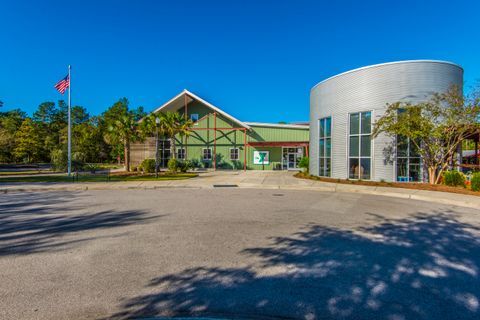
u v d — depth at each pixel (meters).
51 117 78.69
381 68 15.00
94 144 53.84
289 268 3.98
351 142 16.14
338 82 16.70
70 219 6.96
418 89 14.35
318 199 10.30
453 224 6.61
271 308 2.94
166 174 21.50
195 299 3.12
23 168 33.03
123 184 14.60
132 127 25.31
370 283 3.53
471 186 11.79
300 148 28.61
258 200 9.98
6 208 8.45
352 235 5.64
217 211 7.95
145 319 2.73
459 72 15.02
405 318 2.77
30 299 3.10
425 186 12.93
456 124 12.49
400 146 14.65
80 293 3.24
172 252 4.61
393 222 6.78
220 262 4.18
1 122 58.91
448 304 3.04
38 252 4.61
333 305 3.01
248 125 29.67
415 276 3.74
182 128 26.64
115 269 3.92
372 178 15.23
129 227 6.18
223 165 30.03
